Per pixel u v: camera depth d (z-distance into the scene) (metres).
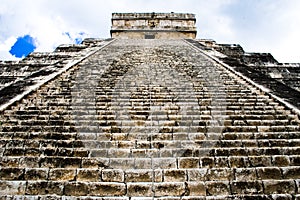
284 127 6.38
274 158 5.22
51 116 6.82
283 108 7.67
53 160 5.12
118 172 4.90
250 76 10.58
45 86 9.28
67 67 11.38
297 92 8.92
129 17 24.22
